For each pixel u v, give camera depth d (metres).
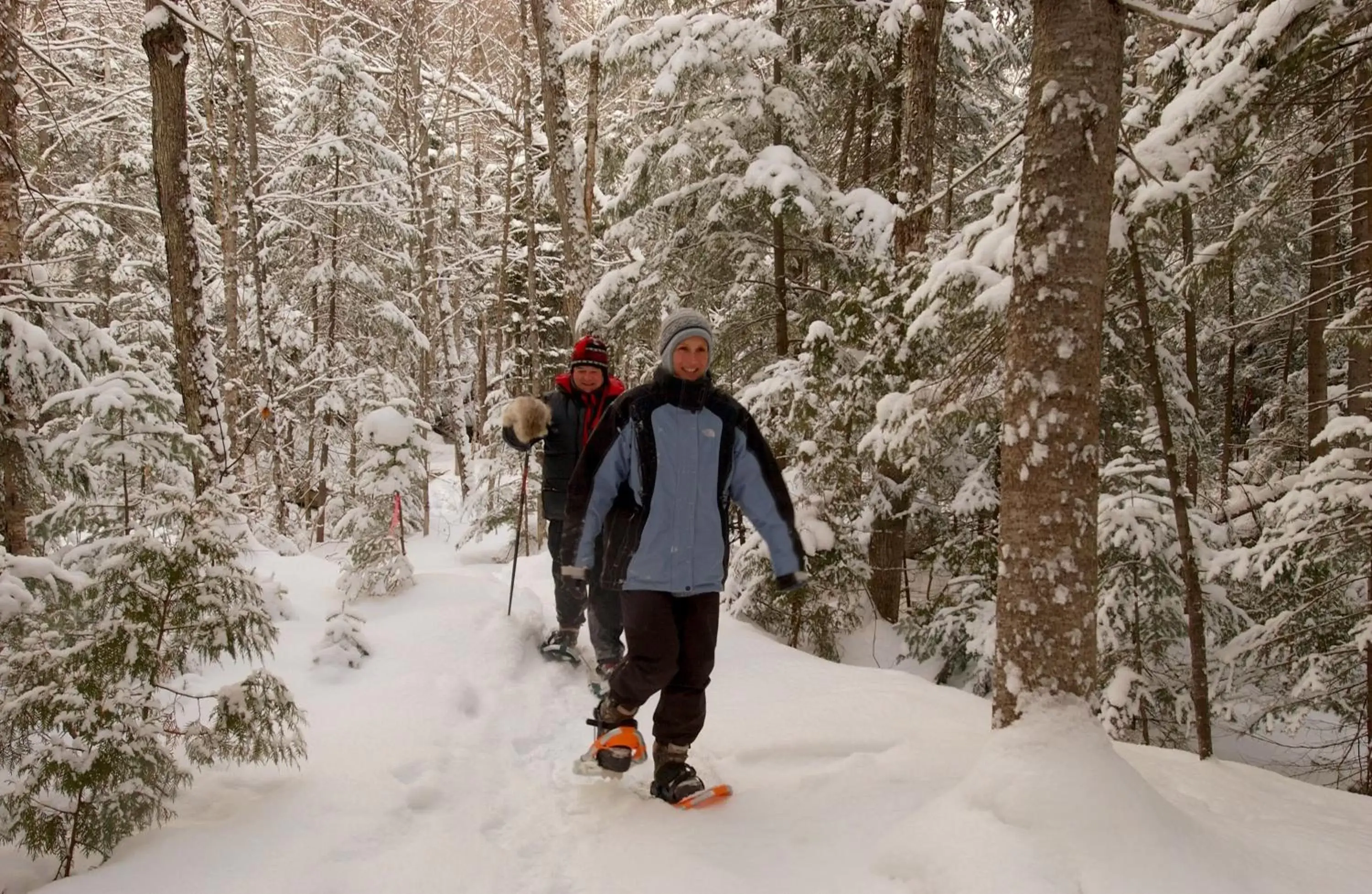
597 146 10.01
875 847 2.47
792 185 8.20
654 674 2.84
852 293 8.50
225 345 16.20
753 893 2.30
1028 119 2.80
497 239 24.89
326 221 16.36
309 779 2.97
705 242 9.50
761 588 6.65
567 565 2.86
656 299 9.87
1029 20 11.20
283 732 2.80
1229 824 2.64
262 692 2.75
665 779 2.95
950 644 7.67
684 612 2.96
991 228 5.30
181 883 2.25
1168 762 3.45
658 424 2.85
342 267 16.41
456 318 24.23
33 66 11.50
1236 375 14.80
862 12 9.81
